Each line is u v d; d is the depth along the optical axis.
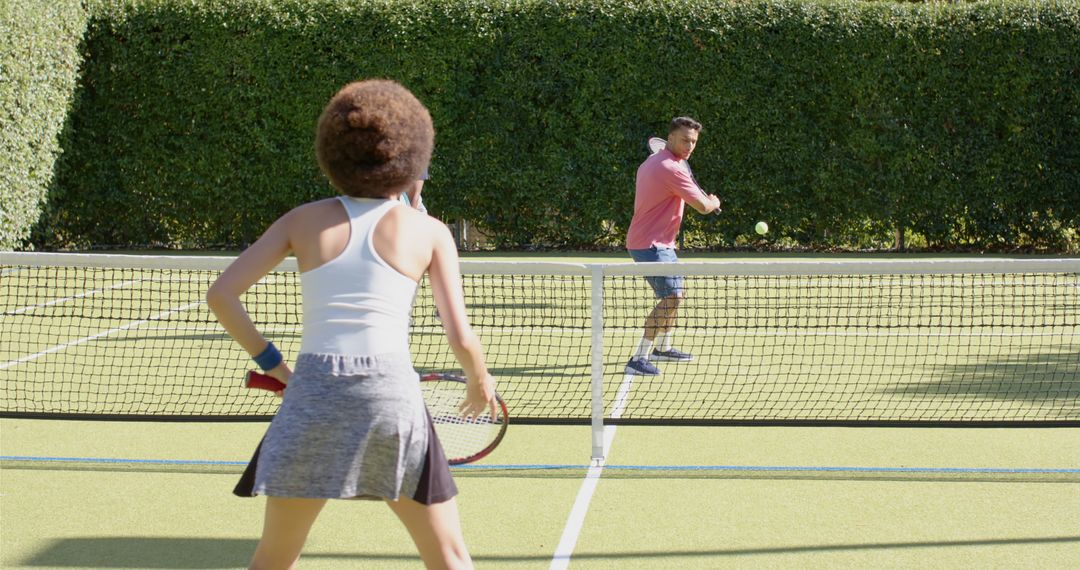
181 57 16.11
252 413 5.95
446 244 2.58
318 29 15.93
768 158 16.06
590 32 15.85
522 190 16.20
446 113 16.03
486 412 3.26
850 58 15.88
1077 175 16.20
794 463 4.98
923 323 9.46
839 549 3.81
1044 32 15.88
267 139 16.17
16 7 13.89
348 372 2.41
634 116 16.06
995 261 4.84
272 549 2.53
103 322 9.47
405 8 15.88
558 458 5.07
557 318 9.72
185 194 16.45
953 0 18.03
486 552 3.79
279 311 9.87
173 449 5.22
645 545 3.86
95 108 16.31
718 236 16.59
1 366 7.36
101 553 3.78
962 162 16.16
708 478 4.72
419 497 2.49
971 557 3.72
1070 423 4.98
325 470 2.40
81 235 16.77
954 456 5.09
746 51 15.86
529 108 16.02
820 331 9.07
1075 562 3.67
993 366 7.38
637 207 7.16
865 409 5.97
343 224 2.50
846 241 16.59
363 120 2.49
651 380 6.99
